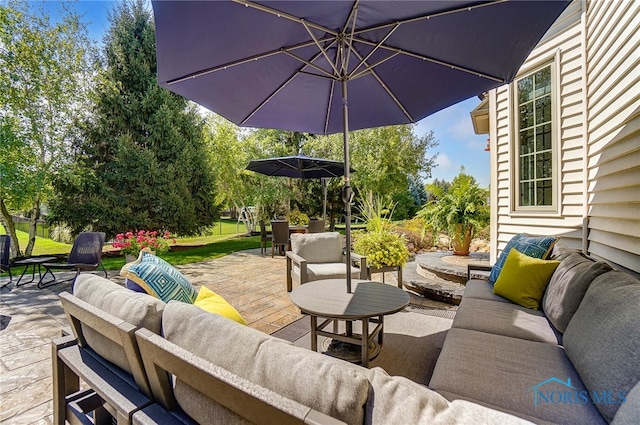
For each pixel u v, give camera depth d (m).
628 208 2.16
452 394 1.22
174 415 0.94
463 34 1.97
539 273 2.22
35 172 5.69
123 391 1.04
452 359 1.47
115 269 5.65
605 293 1.39
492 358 1.46
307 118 3.11
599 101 2.70
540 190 3.60
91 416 1.44
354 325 2.90
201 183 9.38
